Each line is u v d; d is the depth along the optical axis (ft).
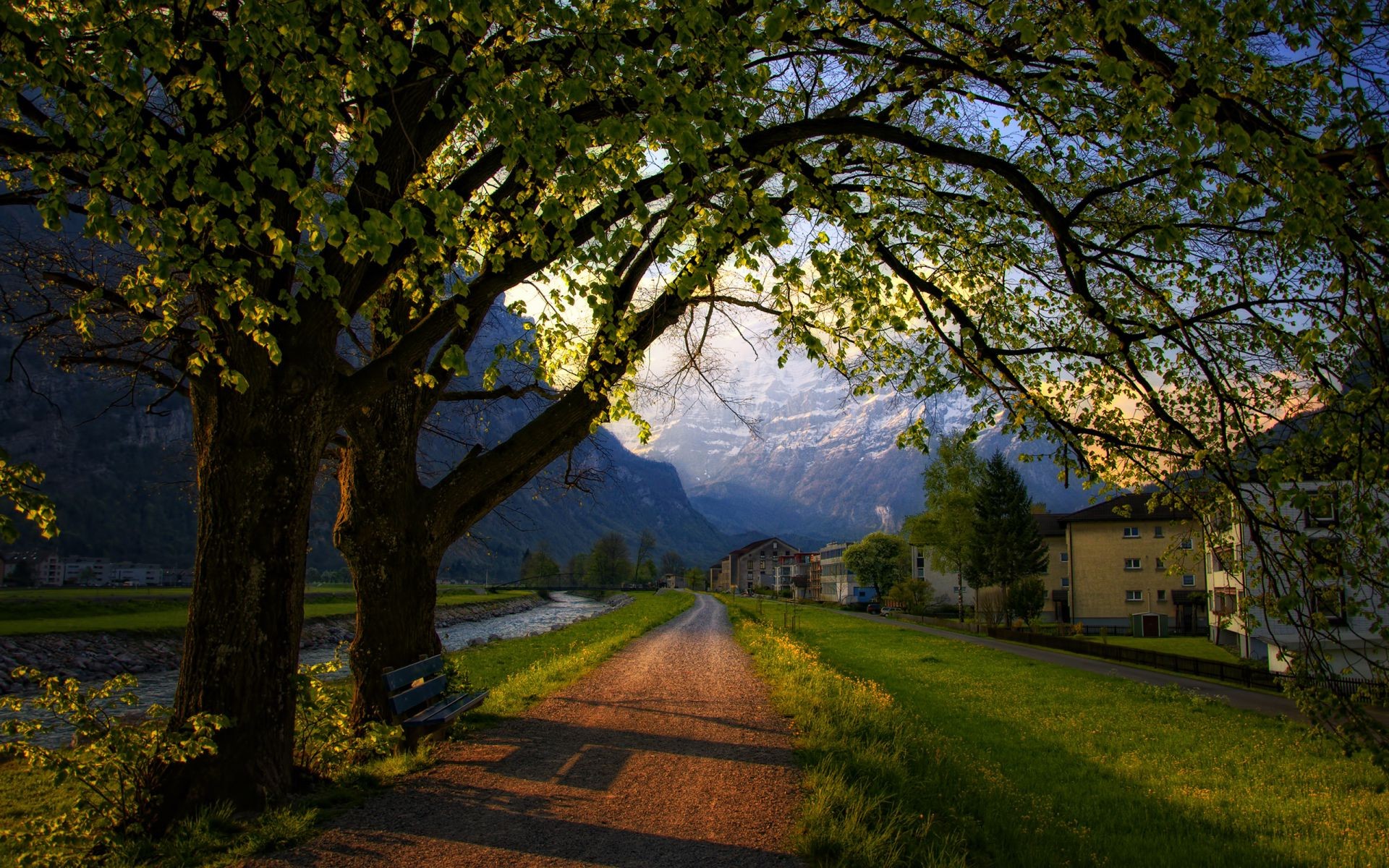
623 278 31.35
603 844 19.74
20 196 20.61
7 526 16.34
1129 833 30.09
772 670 59.31
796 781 26.13
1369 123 16.11
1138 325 25.84
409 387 34.63
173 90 17.25
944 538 203.10
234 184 20.20
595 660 66.85
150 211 16.99
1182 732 54.49
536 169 16.53
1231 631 128.26
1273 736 53.47
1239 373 26.40
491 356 25.53
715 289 33.53
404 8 18.72
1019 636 155.02
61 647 105.70
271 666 22.47
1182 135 15.42
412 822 21.29
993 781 33.76
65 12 19.12
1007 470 208.33
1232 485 19.30
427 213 21.89
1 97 15.29
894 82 23.85
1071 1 18.90
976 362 26.43
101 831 19.51
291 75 15.93
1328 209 15.67
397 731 27.86
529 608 323.98
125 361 27.48
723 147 21.12
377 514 33.65
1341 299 18.29
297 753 26.09
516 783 25.46
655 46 18.56
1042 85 17.06
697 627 134.00
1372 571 17.95
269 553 22.54
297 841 19.56
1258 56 18.12
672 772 27.25
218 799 21.25
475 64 18.63
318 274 17.58
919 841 21.49
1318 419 18.71
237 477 22.21
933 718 55.06
